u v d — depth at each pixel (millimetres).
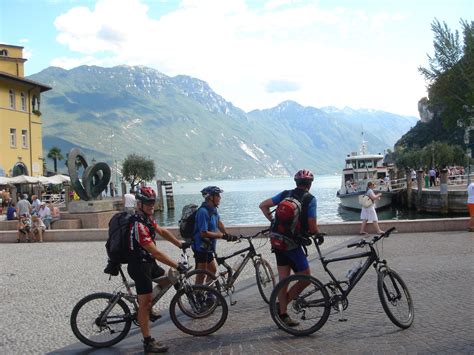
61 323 8109
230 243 17516
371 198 17688
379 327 6836
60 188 56812
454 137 122625
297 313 6824
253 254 8586
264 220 47188
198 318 7039
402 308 6852
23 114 56438
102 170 27594
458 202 41781
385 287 6773
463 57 44094
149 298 6465
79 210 25906
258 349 6289
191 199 98125
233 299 9008
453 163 97938
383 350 5961
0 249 19328
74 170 26625
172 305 7062
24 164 56156
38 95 59906
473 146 106688
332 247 15266
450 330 6539
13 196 40938
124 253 6406
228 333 7047
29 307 9336
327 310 6703
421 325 6832
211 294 7090
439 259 12062
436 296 8391
